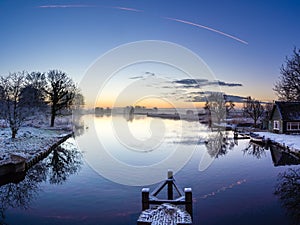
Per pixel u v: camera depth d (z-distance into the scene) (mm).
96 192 11203
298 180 12438
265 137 26469
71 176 14023
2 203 10297
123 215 8773
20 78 25734
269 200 9789
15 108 24203
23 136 25188
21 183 13141
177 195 10250
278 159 17797
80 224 8180
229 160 17500
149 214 6715
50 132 32656
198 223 7902
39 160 17859
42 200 10469
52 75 38469
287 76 32469
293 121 29844
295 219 8070
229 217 8305
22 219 8734
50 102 38562
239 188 11359
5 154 14930
